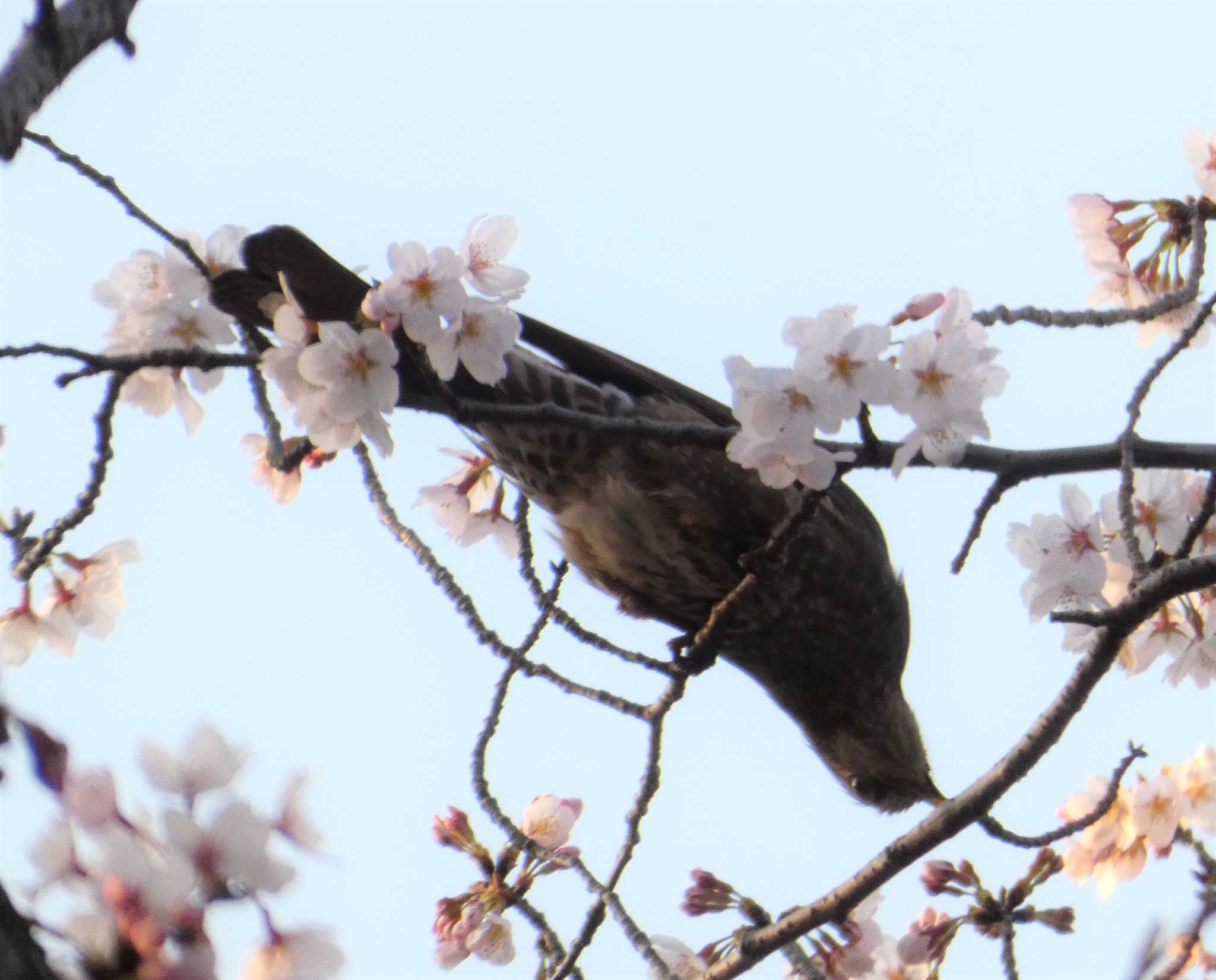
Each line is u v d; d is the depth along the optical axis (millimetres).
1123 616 6996
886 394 6445
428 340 6520
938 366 6500
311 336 6793
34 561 6629
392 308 6523
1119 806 8367
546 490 9844
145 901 3863
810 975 8195
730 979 8156
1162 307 7719
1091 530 7551
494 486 9562
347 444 6703
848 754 11789
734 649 11227
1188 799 8305
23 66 5129
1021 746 7426
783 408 6469
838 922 8578
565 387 9547
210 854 4105
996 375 6719
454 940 7918
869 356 6473
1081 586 7520
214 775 4164
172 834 4059
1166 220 8352
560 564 7754
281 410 8531
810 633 11062
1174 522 7688
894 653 11484
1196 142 8266
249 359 6496
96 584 8078
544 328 9336
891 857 7738
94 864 3904
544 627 7703
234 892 4145
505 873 8102
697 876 8484
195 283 7730
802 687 11539
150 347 7742
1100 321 7441
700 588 10555
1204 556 6965
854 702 11555
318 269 6930
